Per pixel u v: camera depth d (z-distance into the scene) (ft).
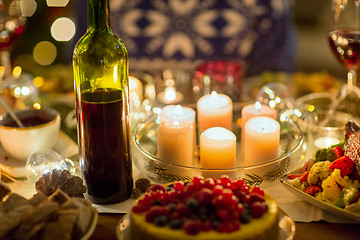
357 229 2.12
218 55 5.36
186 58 5.39
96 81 2.22
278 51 5.26
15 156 2.60
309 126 2.91
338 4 2.77
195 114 2.88
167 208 1.84
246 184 2.20
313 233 2.10
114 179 2.26
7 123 2.65
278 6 5.19
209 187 1.92
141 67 5.40
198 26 5.35
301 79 3.65
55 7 6.75
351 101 2.97
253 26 5.28
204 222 1.78
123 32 5.39
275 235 1.88
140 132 2.67
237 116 2.96
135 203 1.94
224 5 5.29
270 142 2.50
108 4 2.20
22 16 3.33
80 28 5.14
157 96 3.47
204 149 2.47
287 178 2.37
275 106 3.06
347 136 2.39
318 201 2.17
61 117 3.06
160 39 5.38
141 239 1.80
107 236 2.10
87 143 2.23
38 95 3.43
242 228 1.78
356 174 2.19
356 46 2.72
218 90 3.38
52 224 1.80
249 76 5.24
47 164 2.40
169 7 5.34
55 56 6.38
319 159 2.37
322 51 9.21
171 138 2.49
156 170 2.35
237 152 2.79
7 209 1.95
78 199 1.98
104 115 2.18
